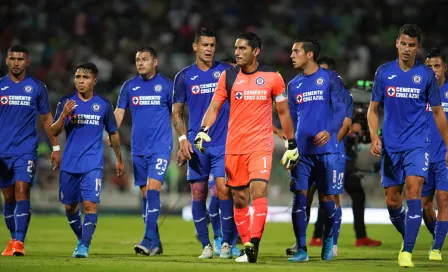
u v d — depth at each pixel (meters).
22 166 36.31
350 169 45.31
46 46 102.06
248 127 31.44
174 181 81.50
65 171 35.84
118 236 52.72
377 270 28.62
